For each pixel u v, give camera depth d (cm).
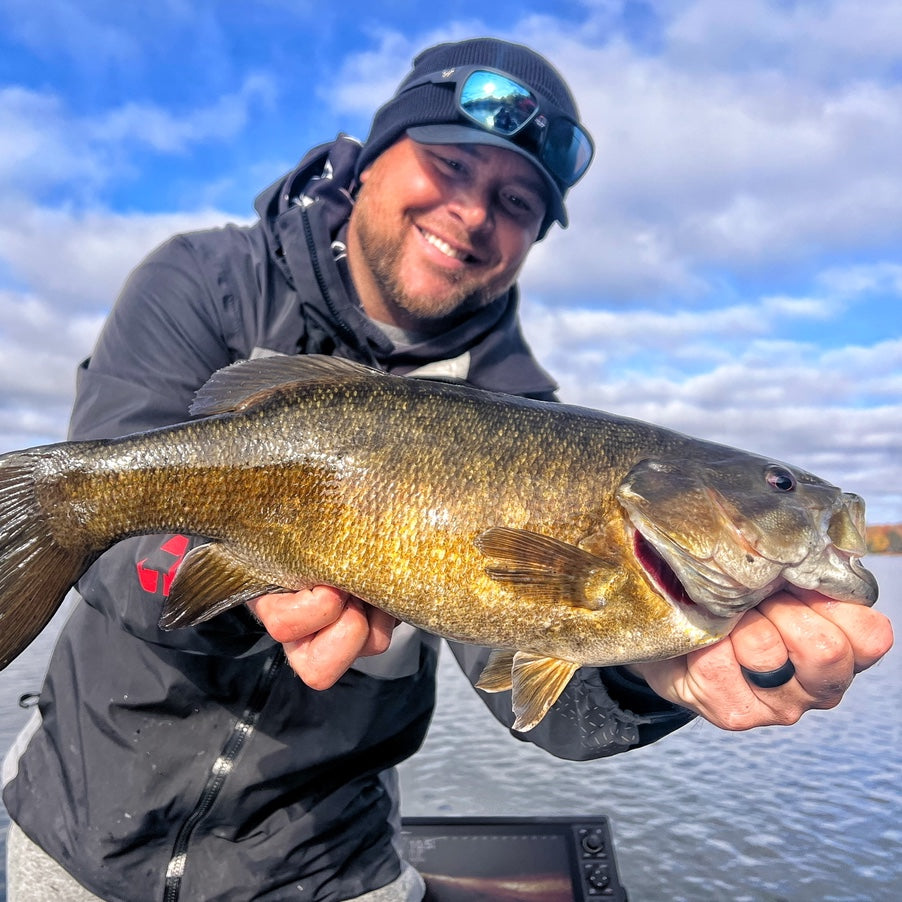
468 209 65
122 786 59
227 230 68
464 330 69
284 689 60
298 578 49
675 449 53
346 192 70
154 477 49
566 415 52
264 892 61
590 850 76
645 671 54
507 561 48
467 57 67
